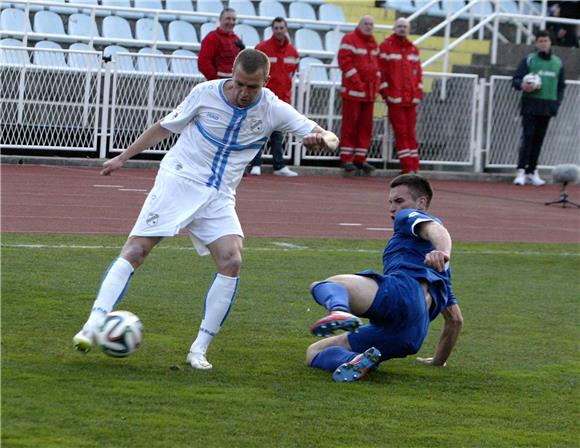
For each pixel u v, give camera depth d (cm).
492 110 4875
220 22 4044
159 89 4266
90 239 2453
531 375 1474
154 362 1409
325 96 4512
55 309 1686
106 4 4862
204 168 1423
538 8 5916
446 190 4275
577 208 3916
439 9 5569
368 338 1420
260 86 1397
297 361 1474
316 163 4622
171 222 1404
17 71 4069
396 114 4516
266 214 3136
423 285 1409
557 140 4972
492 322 1847
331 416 1206
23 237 2414
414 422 1206
